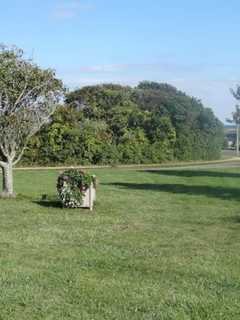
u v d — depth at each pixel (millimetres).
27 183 29203
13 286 7906
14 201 19203
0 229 13297
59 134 50906
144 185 28188
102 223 14586
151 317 6645
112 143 55938
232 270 9141
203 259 10023
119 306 7059
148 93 70938
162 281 8367
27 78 20562
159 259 9977
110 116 59406
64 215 15969
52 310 6859
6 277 8422
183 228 13906
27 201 19266
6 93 20312
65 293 7605
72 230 13266
